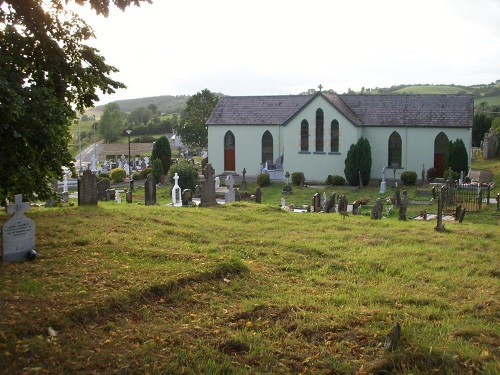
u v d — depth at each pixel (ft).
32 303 31.76
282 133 169.37
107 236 51.83
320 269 46.32
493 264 49.78
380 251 53.98
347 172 152.05
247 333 30.78
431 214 103.60
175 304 34.94
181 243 51.67
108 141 393.70
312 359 27.94
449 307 37.22
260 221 69.72
